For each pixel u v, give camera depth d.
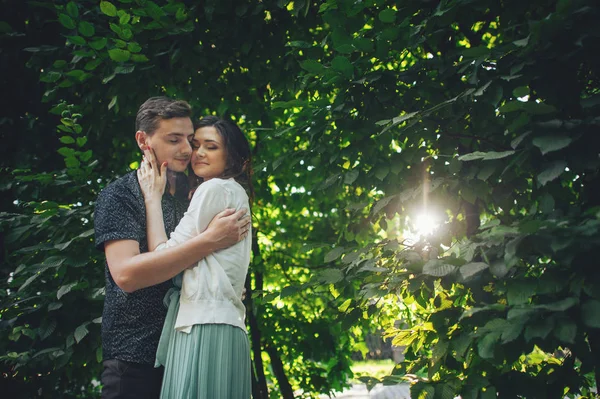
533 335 1.72
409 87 2.83
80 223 2.96
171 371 1.87
